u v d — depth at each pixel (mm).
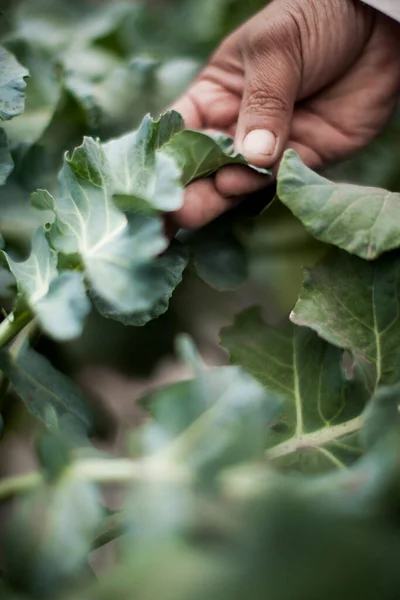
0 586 257
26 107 494
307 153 467
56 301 294
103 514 268
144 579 210
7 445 416
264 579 203
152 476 256
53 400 322
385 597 201
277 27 425
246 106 427
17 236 413
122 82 500
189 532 228
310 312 347
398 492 234
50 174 432
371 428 276
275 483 235
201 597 202
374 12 446
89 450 274
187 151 361
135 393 483
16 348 331
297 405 347
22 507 260
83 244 318
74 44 558
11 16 583
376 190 361
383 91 465
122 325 440
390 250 349
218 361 471
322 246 417
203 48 590
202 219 390
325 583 202
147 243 306
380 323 345
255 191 398
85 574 257
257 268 492
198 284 463
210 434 261
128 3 625
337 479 250
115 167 341
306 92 459
